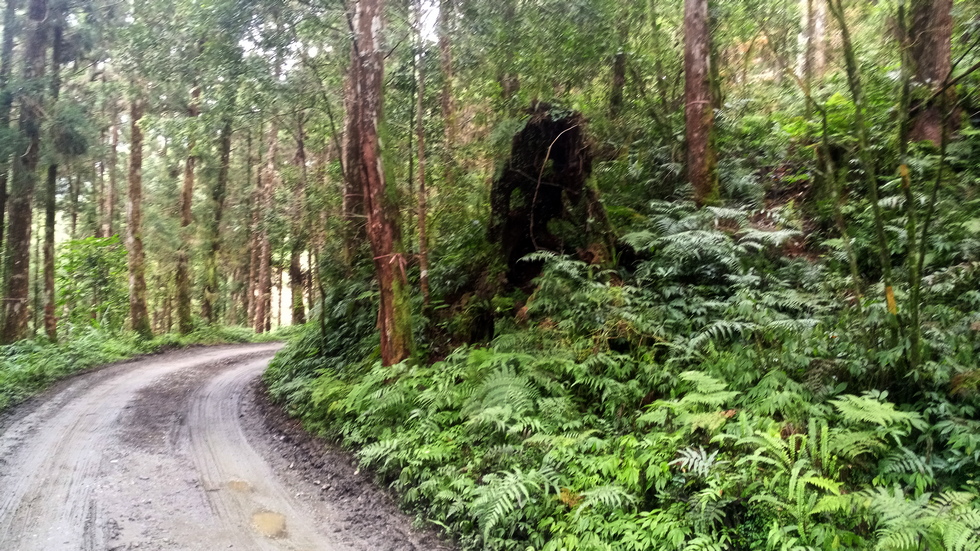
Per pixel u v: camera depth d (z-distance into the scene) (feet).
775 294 23.45
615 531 14.28
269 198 81.87
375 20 31.14
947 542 10.65
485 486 16.42
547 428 19.21
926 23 28.58
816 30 45.37
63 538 16.66
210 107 48.26
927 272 22.53
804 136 35.29
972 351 17.08
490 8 37.45
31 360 45.93
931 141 27.40
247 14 38.09
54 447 25.89
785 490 13.55
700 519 13.64
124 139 91.91
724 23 42.09
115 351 59.72
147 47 47.39
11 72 53.62
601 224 29.58
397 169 44.19
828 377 17.60
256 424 31.89
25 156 53.78
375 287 43.78
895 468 14.06
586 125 30.81
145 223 85.05
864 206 27.37
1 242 54.90
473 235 37.37
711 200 31.17
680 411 17.37
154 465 23.56
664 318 24.66
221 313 126.93
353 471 22.54
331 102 51.93
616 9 39.29
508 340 25.76
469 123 50.19
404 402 24.57
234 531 17.52
